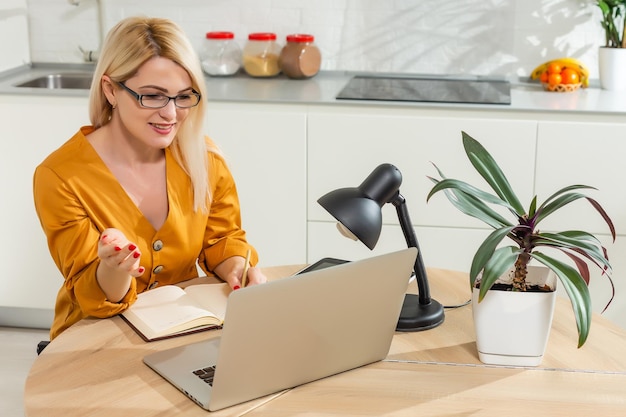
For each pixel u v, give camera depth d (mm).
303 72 3652
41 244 3426
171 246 2082
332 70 3799
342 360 1641
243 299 1420
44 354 1712
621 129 3104
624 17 3477
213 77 3709
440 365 1700
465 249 3268
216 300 1959
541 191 3188
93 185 1978
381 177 1766
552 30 3633
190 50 1953
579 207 3184
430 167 3205
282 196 3291
